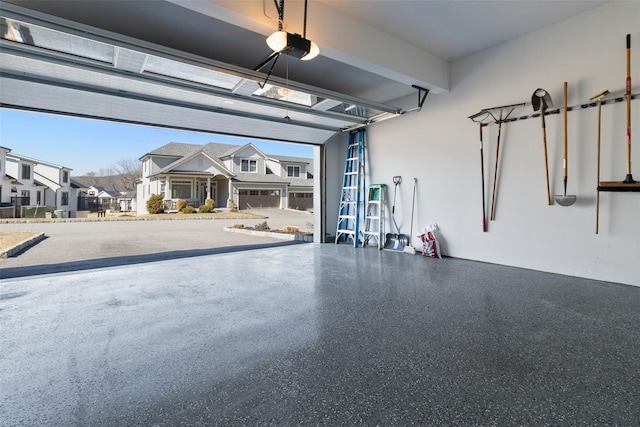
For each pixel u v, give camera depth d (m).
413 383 1.61
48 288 3.41
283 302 2.91
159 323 2.43
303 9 3.10
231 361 1.85
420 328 2.29
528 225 4.06
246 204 18.64
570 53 3.63
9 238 6.89
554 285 3.36
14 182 14.63
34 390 1.58
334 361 1.84
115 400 1.49
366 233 6.20
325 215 6.94
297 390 1.56
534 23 3.74
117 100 4.13
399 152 5.71
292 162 21.27
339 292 3.21
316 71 4.57
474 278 3.70
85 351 1.98
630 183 3.12
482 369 1.74
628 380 1.62
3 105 4.05
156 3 2.98
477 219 4.59
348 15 3.46
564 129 3.64
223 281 3.68
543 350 1.95
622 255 3.34
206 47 3.92
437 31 3.87
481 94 4.47
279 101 4.66
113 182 28.41
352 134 6.68
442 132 5.00
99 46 2.91
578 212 3.63
